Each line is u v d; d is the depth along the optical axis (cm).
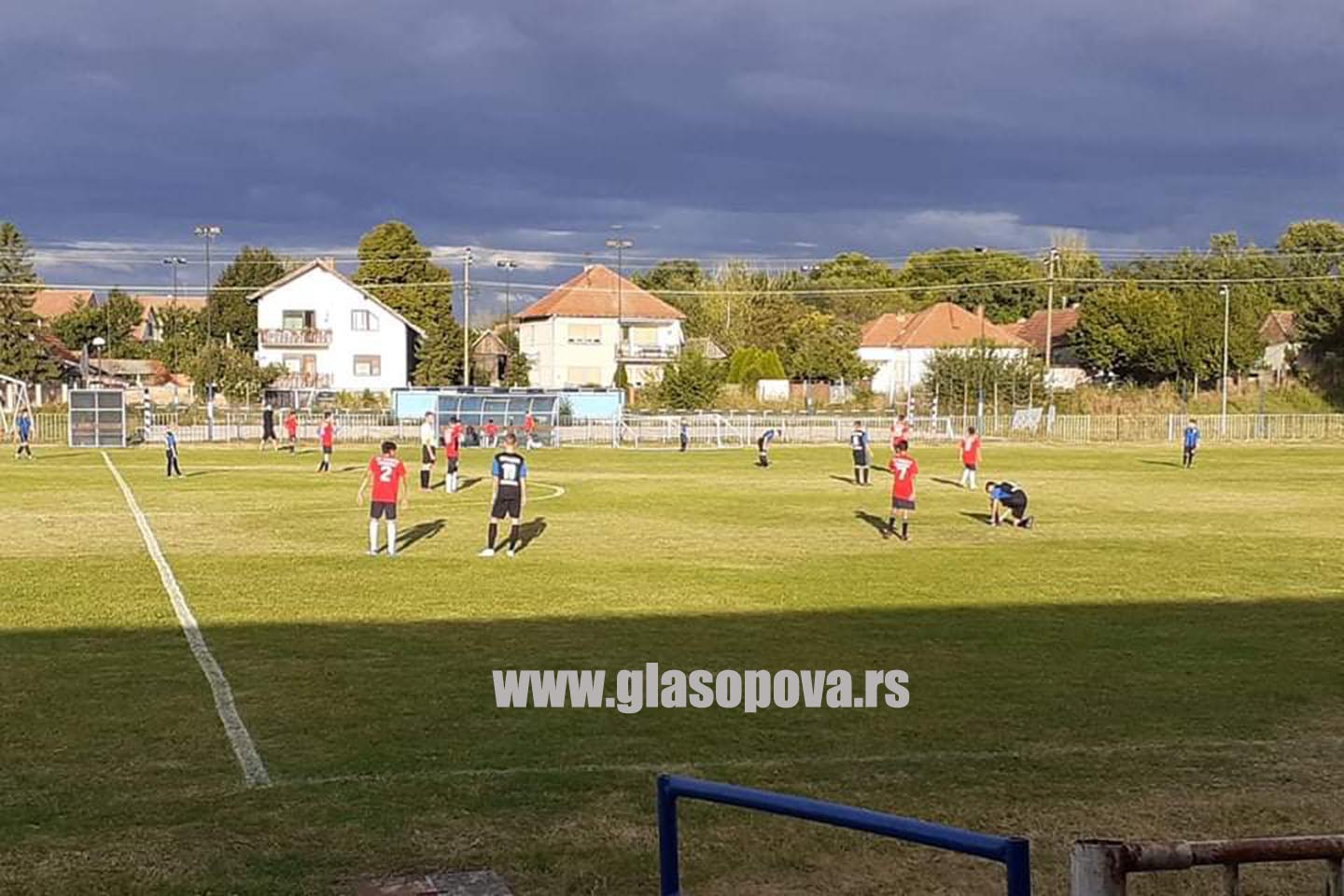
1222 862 378
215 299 9719
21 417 5134
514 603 1599
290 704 1072
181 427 6022
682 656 1280
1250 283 9944
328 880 681
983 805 816
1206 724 1035
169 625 1431
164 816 783
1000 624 1473
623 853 725
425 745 950
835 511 2850
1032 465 4700
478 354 9594
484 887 662
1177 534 2458
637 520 2647
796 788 852
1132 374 8675
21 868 692
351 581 1783
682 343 9881
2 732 979
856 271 13362
